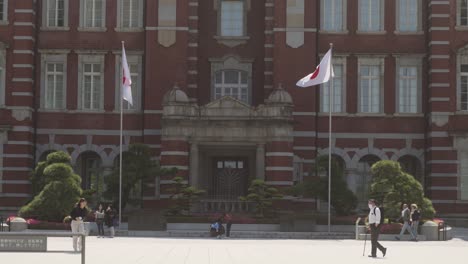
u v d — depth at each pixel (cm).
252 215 5172
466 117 5716
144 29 5847
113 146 5806
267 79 5869
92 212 5019
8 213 5622
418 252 3525
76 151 5800
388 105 5850
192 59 5875
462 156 5700
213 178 5872
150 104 5725
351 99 5850
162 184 5453
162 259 2970
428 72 5822
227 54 5950
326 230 4900
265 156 5416
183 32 5762
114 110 5822
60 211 4653
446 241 4512
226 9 5997
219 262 2859
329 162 4906
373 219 3234
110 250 3403
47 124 5803
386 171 4750
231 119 5403
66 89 5828
